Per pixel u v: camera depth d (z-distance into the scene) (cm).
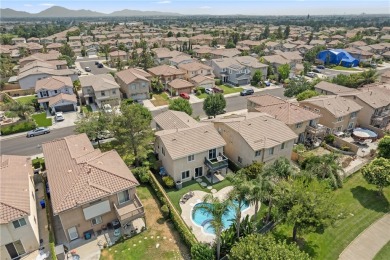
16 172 2883
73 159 2970
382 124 5084
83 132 4206
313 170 3231
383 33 19238
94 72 9988
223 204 2314
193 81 7756
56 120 5575
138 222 2883
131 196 2814
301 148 4259
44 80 6762
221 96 5359
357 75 7106
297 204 2327
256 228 2731
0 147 4584
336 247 2556
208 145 3609
